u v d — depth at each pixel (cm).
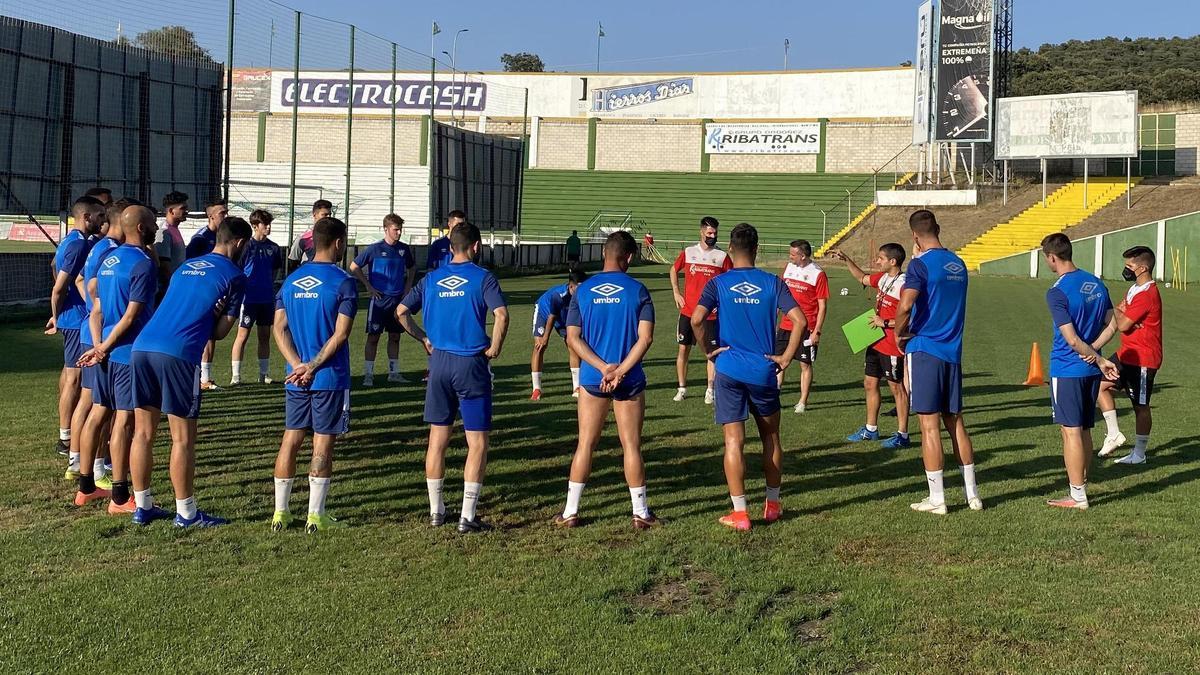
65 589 459
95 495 606
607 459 756
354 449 768
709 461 752
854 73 5444
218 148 2141
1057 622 429
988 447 823
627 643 407
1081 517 602
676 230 5050
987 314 2219
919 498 650
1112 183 4806
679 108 5681
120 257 592
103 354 574
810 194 5253
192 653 392
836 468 742
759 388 573
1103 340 628
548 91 5775
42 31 1723
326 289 550
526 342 1514
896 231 4634
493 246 3303
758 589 471
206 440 782
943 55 4450
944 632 420
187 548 523
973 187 4803
